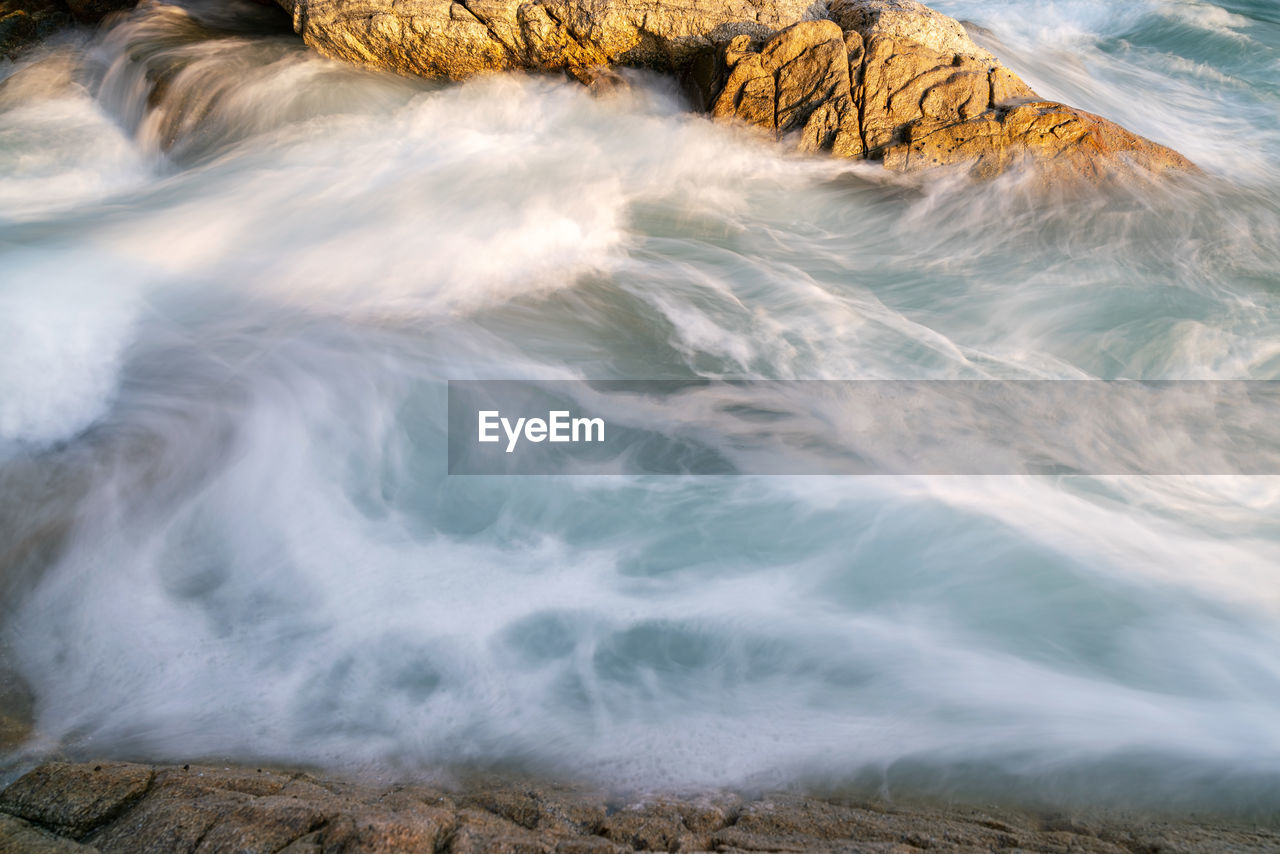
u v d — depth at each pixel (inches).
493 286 286.5
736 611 172.4
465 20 384.2
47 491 196.5
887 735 140.7
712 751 137.2
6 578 175.9
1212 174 374.3
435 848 100.8
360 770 132.8
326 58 407.8
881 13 369.4
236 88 393.4
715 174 353.4
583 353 257.9
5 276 259.0
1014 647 163.3
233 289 278.2
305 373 241.9
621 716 145.3
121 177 388.5
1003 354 261.6
